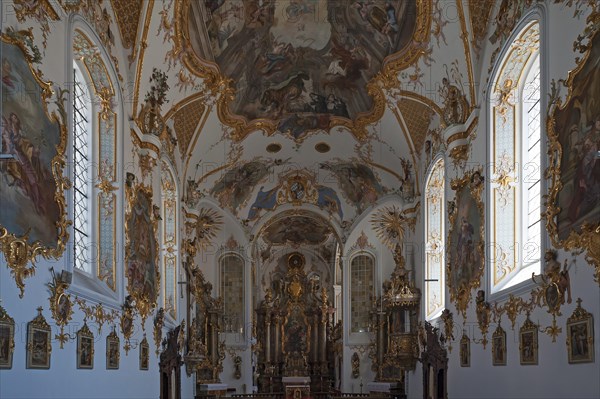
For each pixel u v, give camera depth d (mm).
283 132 30625
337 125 29672
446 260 22484
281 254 48156
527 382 14594
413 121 26766
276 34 25469
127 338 17406
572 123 12117
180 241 26750
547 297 13320
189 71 23469
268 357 44781
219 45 24328
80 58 16562
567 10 12633
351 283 35500
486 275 17859
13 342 10148
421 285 27484
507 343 16062
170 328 24125
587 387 11359
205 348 29406
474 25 19516
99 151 17281
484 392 17906
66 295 12516
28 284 10859
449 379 21891
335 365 44594
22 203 10789
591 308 11211
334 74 27375
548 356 13328
